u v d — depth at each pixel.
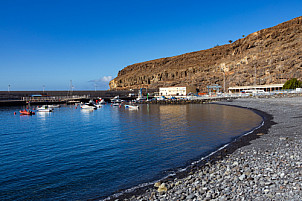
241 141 25.12
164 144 27.62
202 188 11.67
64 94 192.00
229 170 14.09
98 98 171.50
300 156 14.97
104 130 41.25
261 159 16.03
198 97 133.62
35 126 50.69
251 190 10.48
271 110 56.66
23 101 132.75
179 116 60.59
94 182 16.36
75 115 76.06
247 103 86.56
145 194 12.99
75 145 29.23
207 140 28.47
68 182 16.58
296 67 149.25
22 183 16.69
